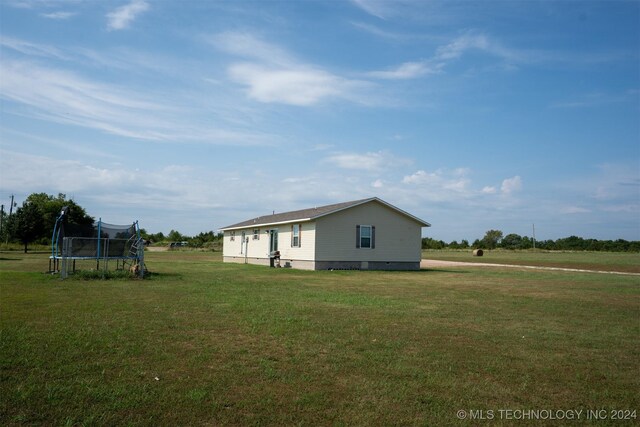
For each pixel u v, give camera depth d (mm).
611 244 83938
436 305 12352
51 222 61812
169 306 11078
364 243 28516
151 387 5371
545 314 11141
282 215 35094
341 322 9508
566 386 5832
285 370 6145
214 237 86188
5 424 4328
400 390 5531
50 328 8211
